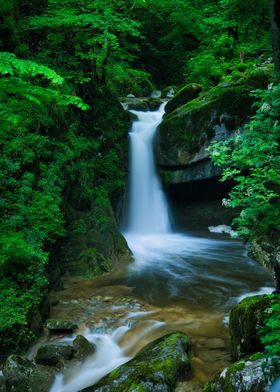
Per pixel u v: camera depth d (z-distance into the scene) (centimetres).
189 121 1188
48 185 747
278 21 895
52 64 1018
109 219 995
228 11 1466
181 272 888
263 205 675
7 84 493
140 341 562
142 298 733
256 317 468
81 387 471
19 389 452
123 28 1042
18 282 580
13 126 689
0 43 848
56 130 864
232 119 1134
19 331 537
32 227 666
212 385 403
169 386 427
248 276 854
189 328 597
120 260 959
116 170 1081
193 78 1689
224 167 1162
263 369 372
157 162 1282
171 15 1688
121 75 1582
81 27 1084
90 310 672
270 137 703
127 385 415
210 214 1341
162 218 1309
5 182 669
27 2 1077
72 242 877
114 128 1175
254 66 1285
